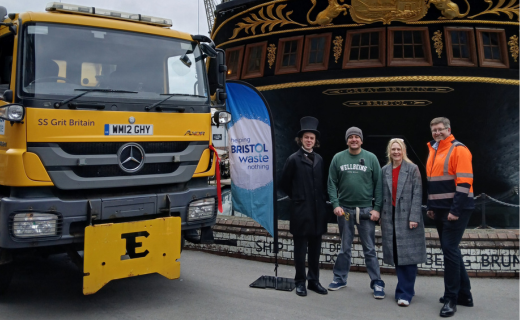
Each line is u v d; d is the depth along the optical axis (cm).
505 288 547
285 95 996
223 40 1098
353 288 552
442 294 529
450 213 461
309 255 539
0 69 461
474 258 587
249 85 576
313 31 934
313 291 539
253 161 588
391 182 517
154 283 564
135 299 504
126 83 476
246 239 672
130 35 491
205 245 711
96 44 467
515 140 986
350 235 542
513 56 891
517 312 471
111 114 450
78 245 476
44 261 660
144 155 470
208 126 527
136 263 452
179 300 502
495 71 890
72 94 433
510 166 1018
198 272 612
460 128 966
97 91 446
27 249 443
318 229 526
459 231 468
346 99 947
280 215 929
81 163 431
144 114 471
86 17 467
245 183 595
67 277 585
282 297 517
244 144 595
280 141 1073
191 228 507
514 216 880
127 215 459
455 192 464
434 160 492
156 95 488
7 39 456
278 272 612
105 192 462
